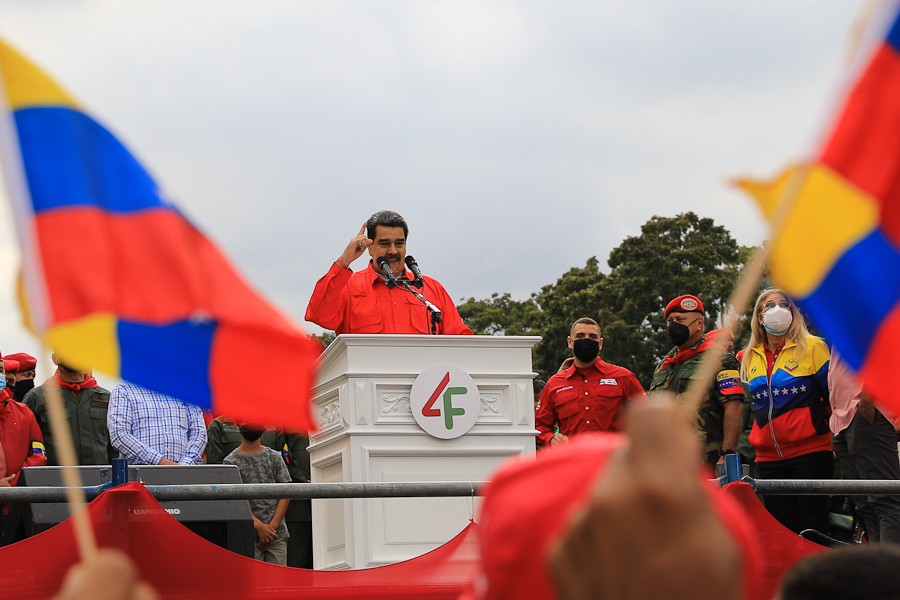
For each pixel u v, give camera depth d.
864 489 6.39
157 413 9.73
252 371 3.35
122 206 3.44
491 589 2.06
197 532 7.42
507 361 8.41
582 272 47.78
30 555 5.72
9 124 3.43
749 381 9.03
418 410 8.08
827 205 2.96
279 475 10.12
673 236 45.19
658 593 1.60
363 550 7.88
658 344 44.09
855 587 2.06
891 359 2.99
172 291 3.37
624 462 1.66
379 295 9.45
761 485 6.32
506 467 2.16
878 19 2.71
